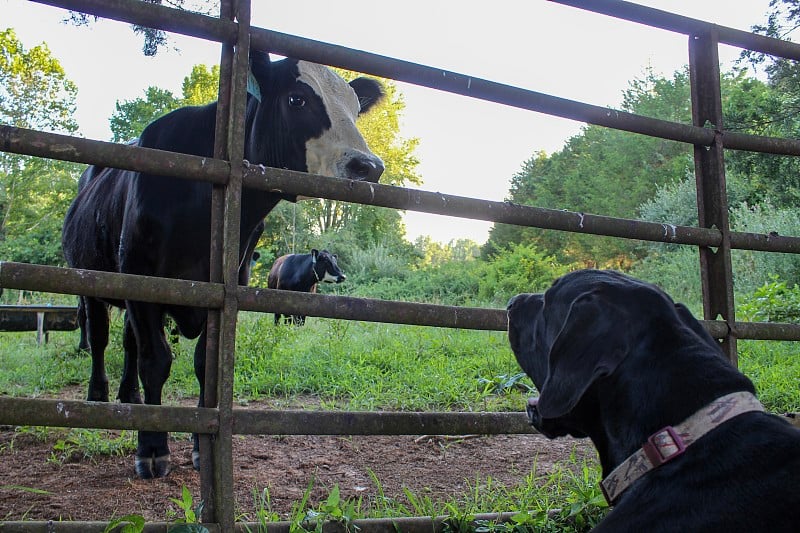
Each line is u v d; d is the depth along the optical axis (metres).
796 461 1.59
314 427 2.52
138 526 2.21
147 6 2.40
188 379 6.18
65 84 30.88
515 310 2.28
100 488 3.46
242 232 4.02
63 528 2.17
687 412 1.74
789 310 8.27
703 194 3.43
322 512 2.55
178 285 2.40
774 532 1.51
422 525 2.62
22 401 2.17
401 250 33.44
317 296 2.57
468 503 3.08
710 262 3.38
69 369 6.79
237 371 6.29
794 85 11.76
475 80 2.94
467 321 2.79
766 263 12.72
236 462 3.95
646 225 3.16
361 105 4.51
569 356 1.78
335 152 3.85
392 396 5.56
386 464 4.04
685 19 3.38
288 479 3.67
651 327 1.87
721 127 3.39
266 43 2.59
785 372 6.14
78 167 28.02
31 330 9.16
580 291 1.97
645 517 1.66
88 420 2.25
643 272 20.58
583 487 3.17
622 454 1.85
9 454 4.10
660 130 3.25
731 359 3.27
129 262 3.93
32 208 27.09
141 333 3.74
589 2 3.15
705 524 1.57
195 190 3.76
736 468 1.62
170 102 33.81
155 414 2.32
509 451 4.34
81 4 2.33
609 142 36.97
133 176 3.99
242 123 2.51
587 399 1.98
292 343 8.01
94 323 5.18
